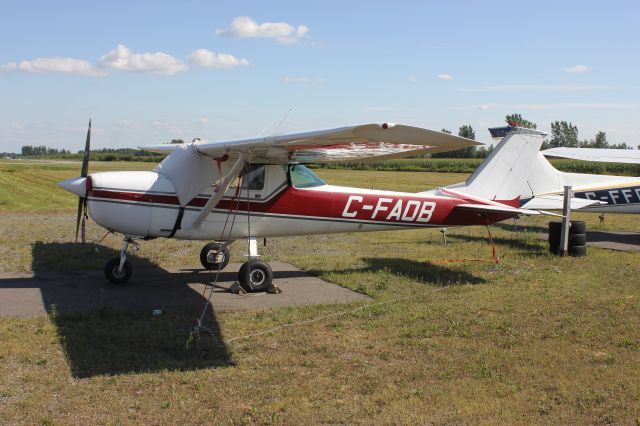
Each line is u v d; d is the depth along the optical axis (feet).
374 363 18.28
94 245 41.60
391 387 16.20
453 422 14.01
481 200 34.76
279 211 30.53
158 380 16.61
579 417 14.26
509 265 34.88
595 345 19.80
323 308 25.11
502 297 26.68
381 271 33.09
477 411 14.58
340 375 17.21
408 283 30.09
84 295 27.17
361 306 25.41
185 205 28.81
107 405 14.87
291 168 30.78
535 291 27.89
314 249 42.29
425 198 33.27
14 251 38.88
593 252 40.11
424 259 37.58
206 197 29.14
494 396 15.57
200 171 28.19
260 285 28.45
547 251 40.55
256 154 26.32
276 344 20.11
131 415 14.38
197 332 20.51
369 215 32.30
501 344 19.95
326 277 31.73
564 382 16.40
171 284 29.99
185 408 14.76
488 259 37.40
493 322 22.58
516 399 15.30
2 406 14.73
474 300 26.16
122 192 28.40
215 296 27.55
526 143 35.55
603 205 49.65
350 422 14.05
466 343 20.08
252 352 19.27
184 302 26.09
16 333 20.68
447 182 125.90
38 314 23.49
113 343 19.97
